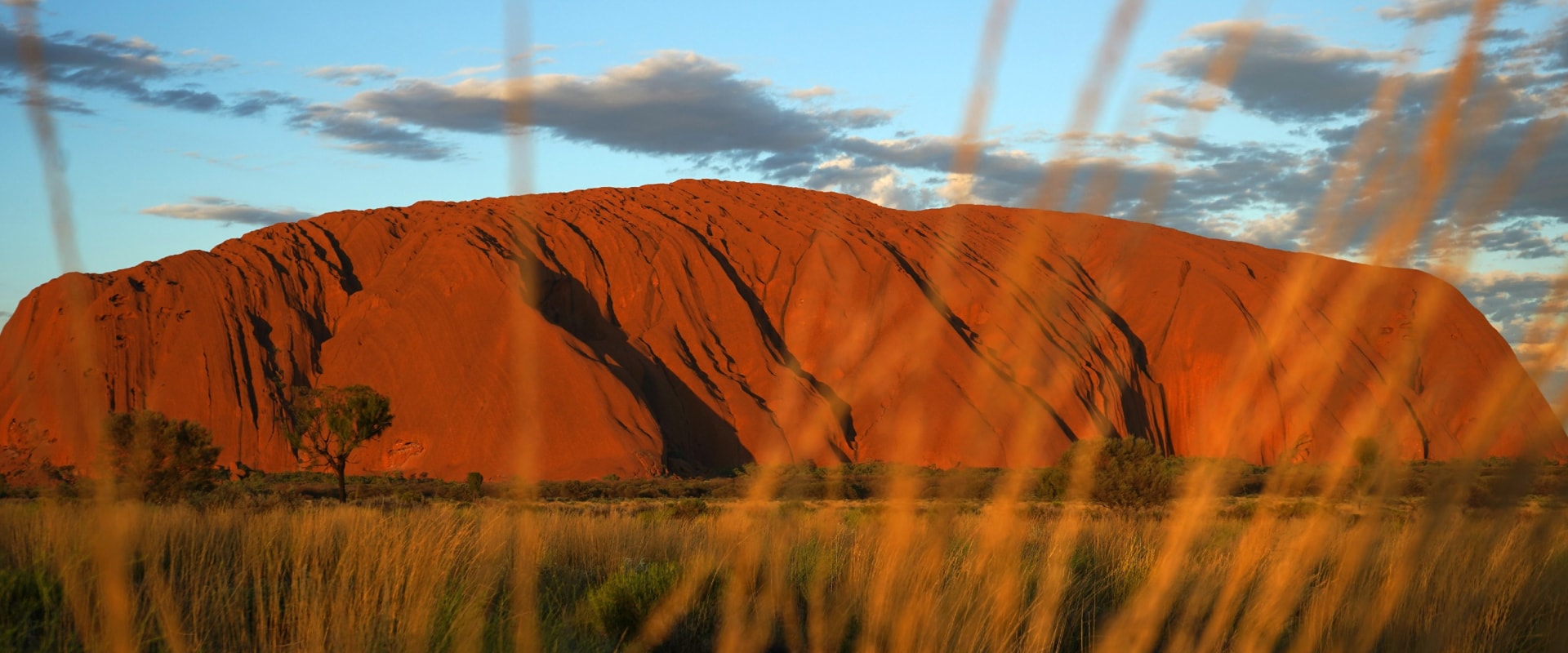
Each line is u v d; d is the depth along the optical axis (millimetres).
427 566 4734
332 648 4141
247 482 69688
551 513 11078
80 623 3750
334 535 6730
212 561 5672
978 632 2189
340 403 41000
